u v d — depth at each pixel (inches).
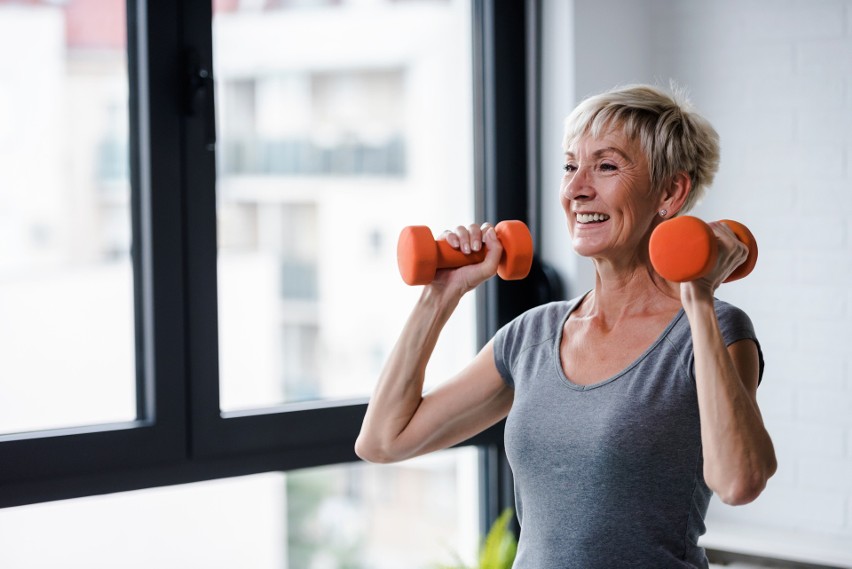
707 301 51.2
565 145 59.9
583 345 57.8
